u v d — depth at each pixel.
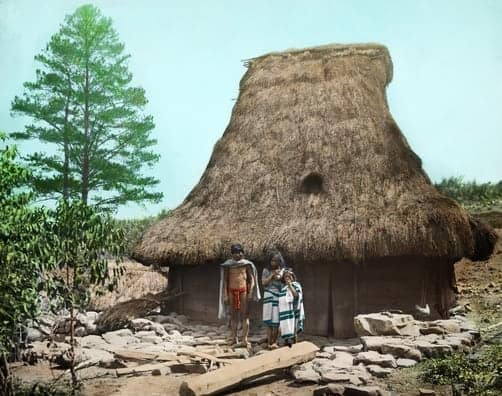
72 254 6.39
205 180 12.45
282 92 12.97
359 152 11.27
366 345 8.27
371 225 9.94
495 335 8.76
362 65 13.15
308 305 10.57
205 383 6.75
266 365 7.35
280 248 10.25
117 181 25.03
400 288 10.33
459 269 15.36
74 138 24.66
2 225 5.81
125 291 12.66
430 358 7.79
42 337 9.74
